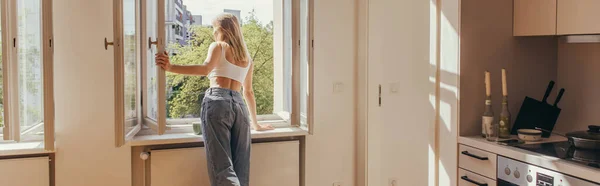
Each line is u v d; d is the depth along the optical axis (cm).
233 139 294
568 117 284
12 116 251
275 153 327
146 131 315
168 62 267
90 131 291
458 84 271
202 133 294
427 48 387
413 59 384
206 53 328
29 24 268
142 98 312
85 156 292
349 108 348
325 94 340
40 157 280
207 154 284
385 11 370
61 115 287
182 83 326
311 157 341
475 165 260
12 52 248
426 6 383
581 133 232
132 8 284
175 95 325
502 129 265
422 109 389
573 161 210
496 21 275
